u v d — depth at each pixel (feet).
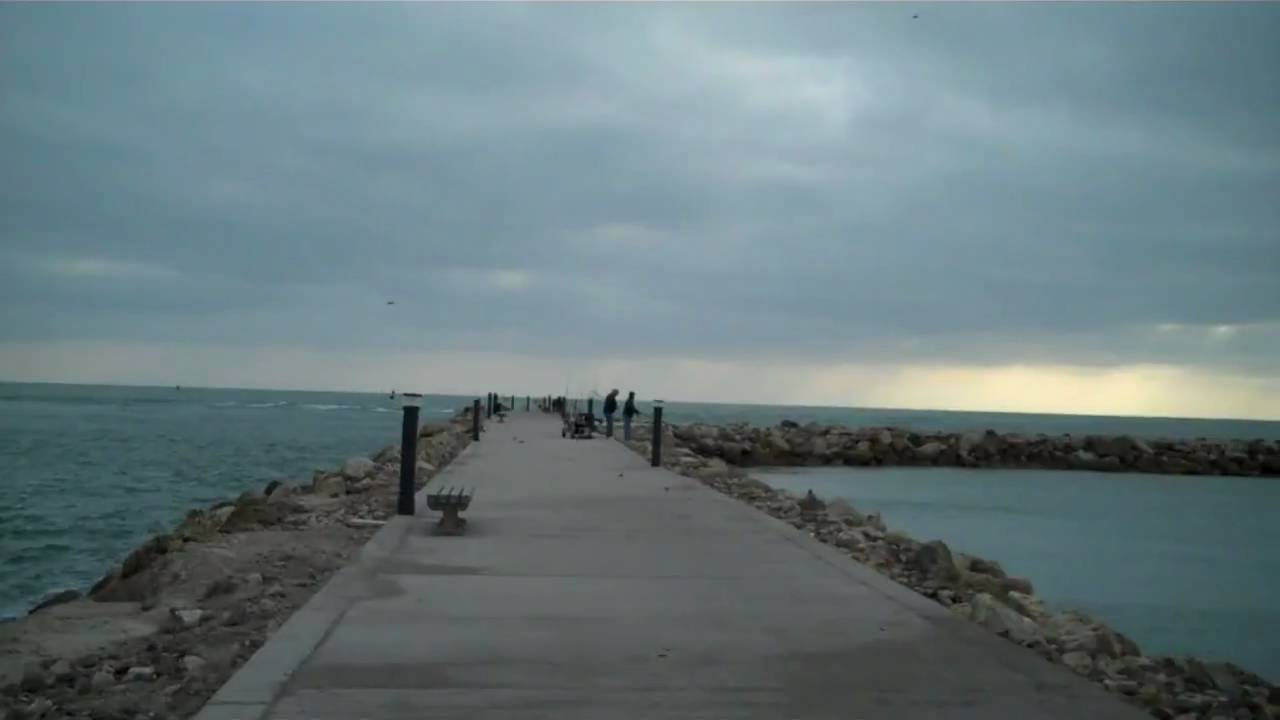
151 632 28.89
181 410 423.23
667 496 56.03
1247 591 56.18
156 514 90.17
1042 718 20.31
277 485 76.33
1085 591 55.42
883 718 20.20
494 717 19.85
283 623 27.71
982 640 25.90
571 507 51.06
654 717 20.03
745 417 525.34
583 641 25.34
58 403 506.48
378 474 71.82
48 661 25.41
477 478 65.51
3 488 110.32
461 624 26.73
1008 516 93.15
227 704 20.30
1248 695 25.14
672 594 30.86
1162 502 115.55
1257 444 189.98
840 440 169.58
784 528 44.45
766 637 25.99
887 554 42.52
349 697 20.80
